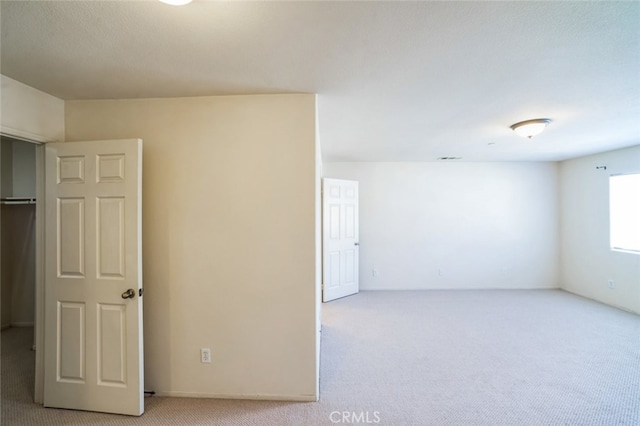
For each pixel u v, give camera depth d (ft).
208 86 6.87
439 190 17.97
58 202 7.20
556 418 6.66
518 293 16.94
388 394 7.60
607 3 4.03
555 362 9.18
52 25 4.47
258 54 5.42
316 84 6.77
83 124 7.64
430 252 17.95
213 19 4.36
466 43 5.07
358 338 11.03
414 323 12.50
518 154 15.51
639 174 13.51
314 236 7.39
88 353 7.06
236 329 7.46
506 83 6.71
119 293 6.97
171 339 7.53
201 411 6.95
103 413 6.93
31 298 12.57
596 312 13.70
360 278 17.97
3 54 5.36
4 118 6.33
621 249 14.35
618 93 7.27
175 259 7.51
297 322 7.40
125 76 6.31
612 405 7.11
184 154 7.50
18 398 7.53
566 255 17.37
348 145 13.33
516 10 4.18
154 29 4.60
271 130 7.41
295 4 4.03
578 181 16.48
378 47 5.20
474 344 10.48
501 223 17.90
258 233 7.45
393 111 8.61
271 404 7.21
